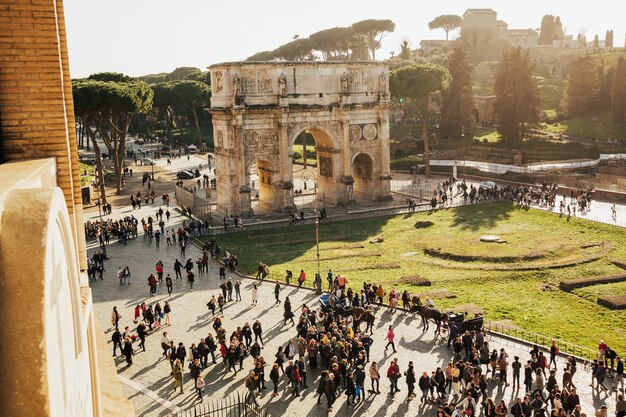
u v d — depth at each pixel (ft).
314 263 224.94
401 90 407.44
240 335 136.05
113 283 195.83
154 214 309.63
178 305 174.29
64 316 25.00
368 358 136.46
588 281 194.08
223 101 296.30
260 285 193.98
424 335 151.23
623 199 311.88
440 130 524.93
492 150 469.57
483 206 318.45
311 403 116.78
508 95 472.44
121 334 148.87
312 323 151.33
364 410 113.91
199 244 248.11
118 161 374.22
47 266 20.35
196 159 544.62
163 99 582.76
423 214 305.94
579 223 268.00
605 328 158.71
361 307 164.66
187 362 136.36
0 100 41.09
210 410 112.47
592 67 547.90
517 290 192.75
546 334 152.66
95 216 306.55
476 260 225.35
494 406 101.40
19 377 19.40
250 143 299.99
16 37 40.91
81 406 29.53
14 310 19.51
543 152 449.89
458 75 512.22
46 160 37.81
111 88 326.24
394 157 503.61
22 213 20.52
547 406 114.32
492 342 146.41
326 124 315.99
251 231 275.18
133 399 117.50
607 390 122.11
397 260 230.89
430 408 114.32
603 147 450.30
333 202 328.70
